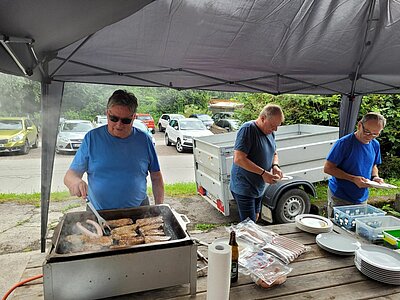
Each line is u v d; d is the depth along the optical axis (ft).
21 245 10.91
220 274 3.14
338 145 8.23
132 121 5.82
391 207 15.57
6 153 29.89
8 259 9.71
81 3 2.91
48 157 8.25
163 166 26.99
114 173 5.79
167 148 37.04
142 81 8.43
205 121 48.42
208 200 13.69
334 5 6.32
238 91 9.66
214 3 5.80
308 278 4.21
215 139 15.97
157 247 3.54
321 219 6.25
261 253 4.70
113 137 5.84
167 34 6.43
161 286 3.63
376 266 4.14
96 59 7.13
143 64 7.58
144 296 3.68
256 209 9.30
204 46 7.02
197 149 14.35
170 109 67.10
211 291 3.21
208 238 5.42
